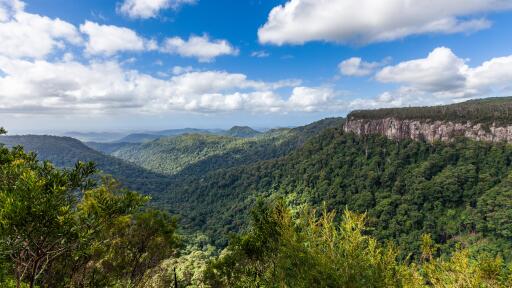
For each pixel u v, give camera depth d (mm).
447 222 106938
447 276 14250
